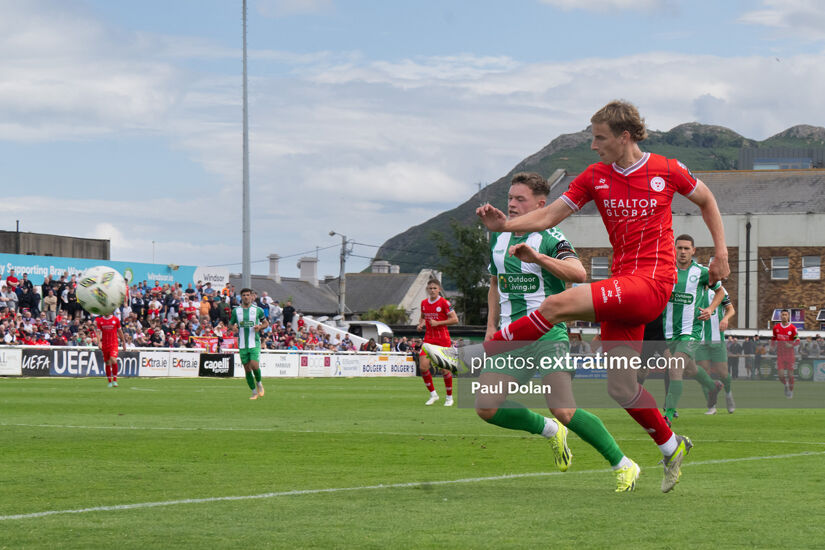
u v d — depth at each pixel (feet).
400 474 37.01
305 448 46.98
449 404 87.76
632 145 30.63
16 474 36.70
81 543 23.45
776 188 312.50
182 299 192.44
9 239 249.96
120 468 38.68
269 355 178.60
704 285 65.16
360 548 22.84
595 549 22.61
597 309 29.76
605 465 40.14
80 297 122.42
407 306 439.22
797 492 31.71
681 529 25.08
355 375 196.24
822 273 288.92
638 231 30.42
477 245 395.55
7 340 152.66
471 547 22.86
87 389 114.11
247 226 199.31
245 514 27.48
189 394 105.19
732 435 56.08
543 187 35.53
